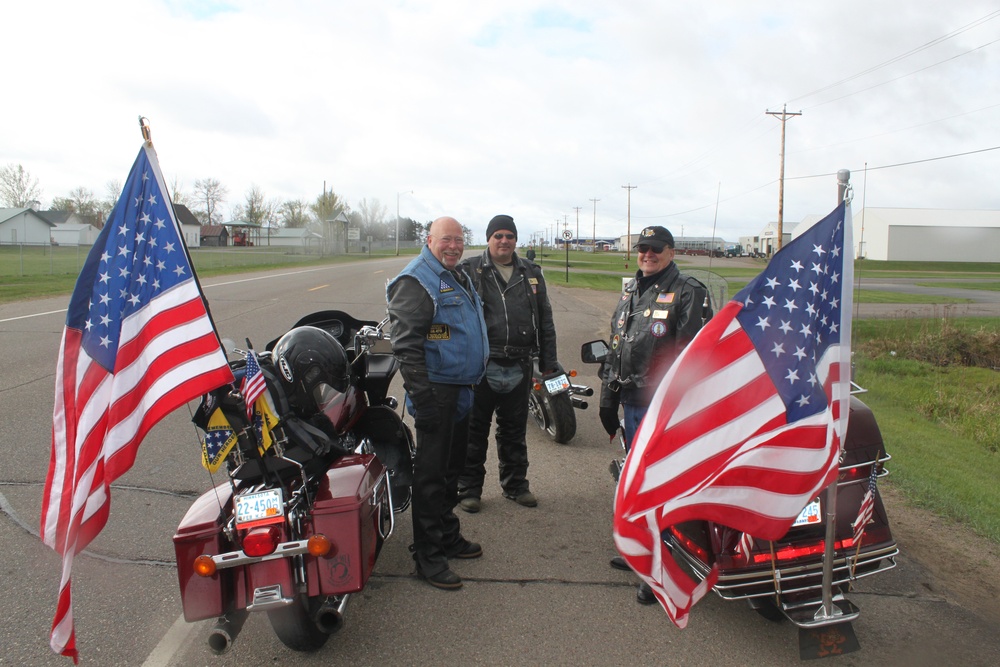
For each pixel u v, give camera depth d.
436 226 3.86
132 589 3.71
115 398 2.70
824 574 3.00
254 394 2.84
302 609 3.01
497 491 5.33
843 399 2.90
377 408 4.23
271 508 2.83
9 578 3.78
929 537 4.61
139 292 2.78
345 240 75.50
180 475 5.33
